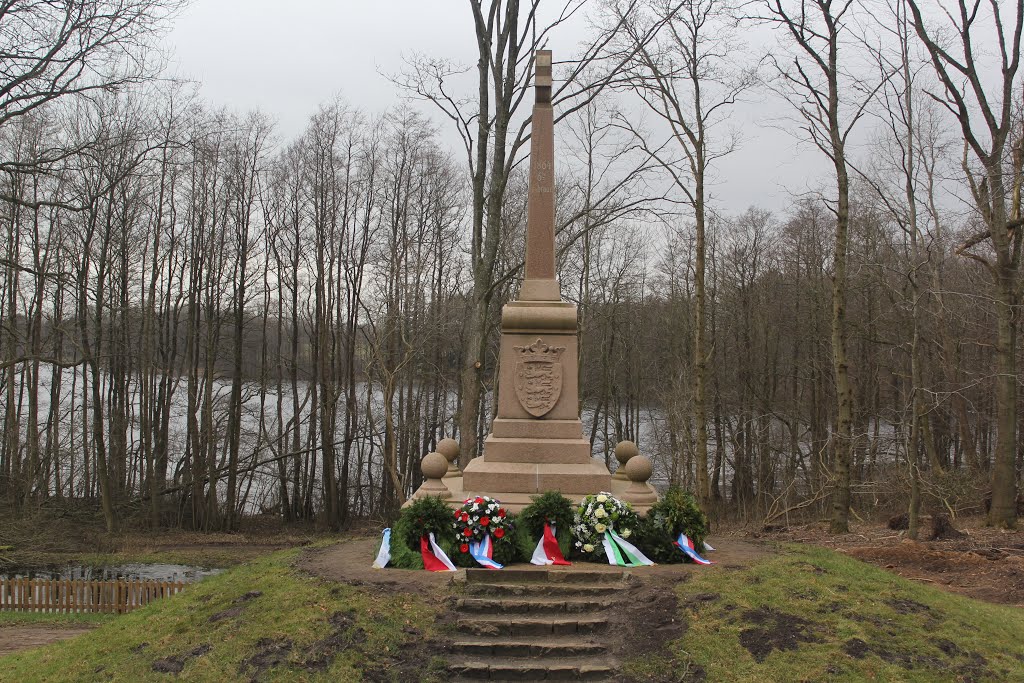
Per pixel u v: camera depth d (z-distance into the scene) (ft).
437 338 124.06
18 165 63.10
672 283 125.90
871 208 91.76
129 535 102.58
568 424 38.83
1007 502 64.80
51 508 102.89
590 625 27.48
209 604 29.94
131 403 117.70
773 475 106.52
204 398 126.31
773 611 27.76
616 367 135.64
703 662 25.09
